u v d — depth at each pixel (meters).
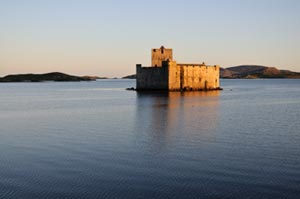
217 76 122.69
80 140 31.61
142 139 31.92
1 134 35.47
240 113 53.41
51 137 33.34
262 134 34.19
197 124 41.22
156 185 19.58
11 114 55.91
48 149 28.05
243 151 26.98
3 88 184.25
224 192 18.55
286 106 66.00
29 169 22.47
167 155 25.92
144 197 17.98
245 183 19.78
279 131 35.88
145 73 111.00
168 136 33.38
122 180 20.41
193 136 33.31
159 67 106.88
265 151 26.95
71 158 25.11
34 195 18.27
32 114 55.50
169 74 105.00
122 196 18.12
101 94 113.44
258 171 21.86
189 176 21.05
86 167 22.88
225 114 52.00
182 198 17.86
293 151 26.94
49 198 17.91
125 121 44.59
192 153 26.47
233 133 34.81
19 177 20.92
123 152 26.88
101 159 24.84
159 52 114.00
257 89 149.00
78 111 59.22
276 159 24.59
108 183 19.91
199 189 18.97
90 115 52.53
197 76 113.69
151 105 67.31
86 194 18.36
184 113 53.31
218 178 20.64
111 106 67.44
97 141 31.06
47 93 127.12
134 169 22.44
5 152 27.22
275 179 20.38
